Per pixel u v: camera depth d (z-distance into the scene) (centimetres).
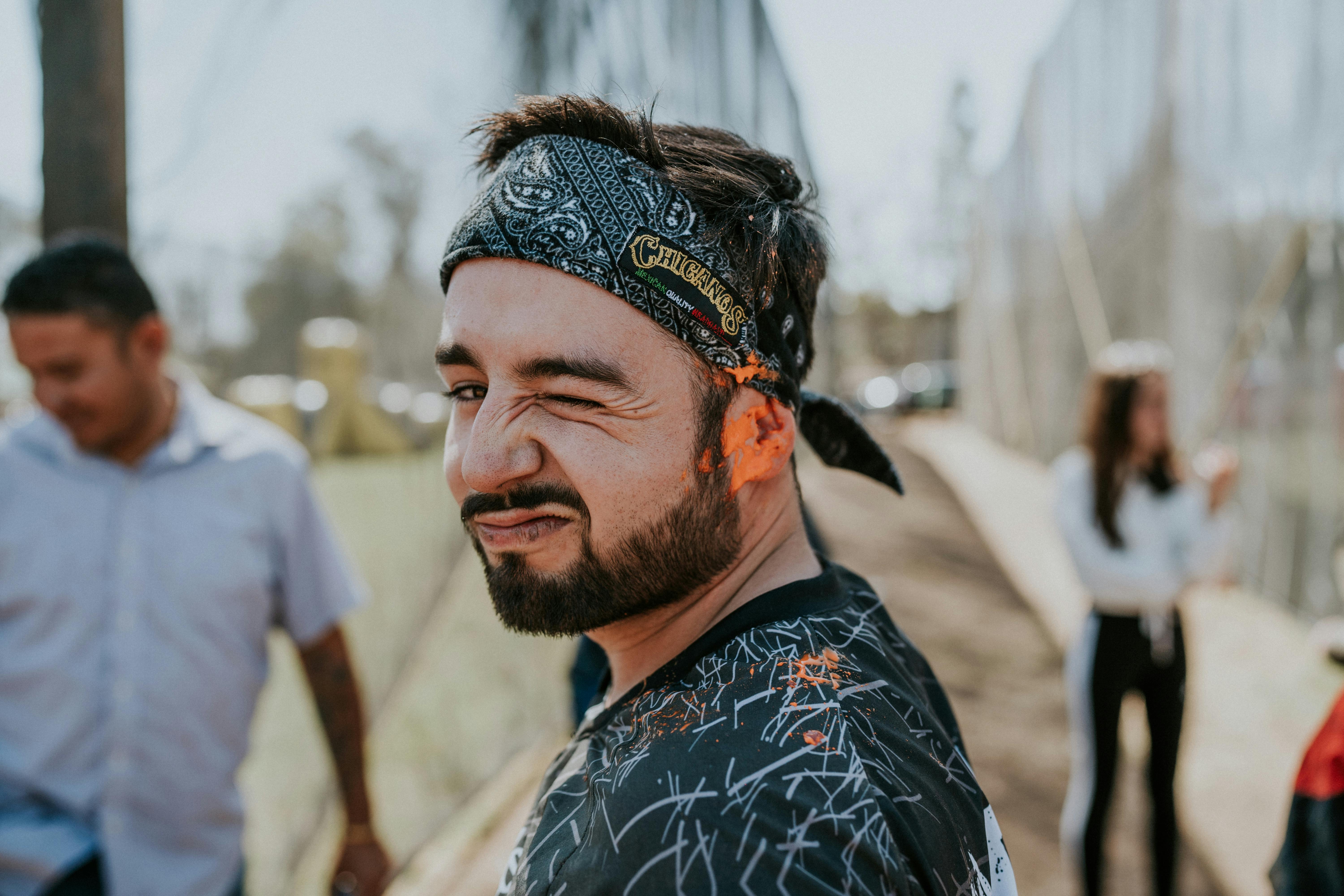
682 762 53
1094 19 866
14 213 160
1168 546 240
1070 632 524
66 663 146
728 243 66
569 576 65
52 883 143
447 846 287
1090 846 241
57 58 148
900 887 49
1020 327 1305
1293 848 114
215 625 155
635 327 62
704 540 66
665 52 351
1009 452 1416
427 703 292
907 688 65
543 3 282
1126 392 242
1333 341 424
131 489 152
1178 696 245
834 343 670
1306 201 450
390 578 273
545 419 63
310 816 251
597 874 52
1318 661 422
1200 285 607
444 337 67
